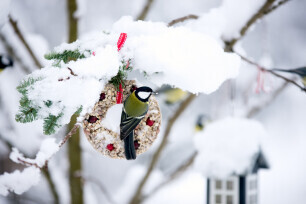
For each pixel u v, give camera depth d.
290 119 9.12
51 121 2.31
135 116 2.64
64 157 5.84
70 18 4.44
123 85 2.82
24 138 5.22
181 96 5.79
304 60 8.78
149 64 2.47
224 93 5.38
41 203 5.79
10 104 5.39
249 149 3.98
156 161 5.20
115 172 7.87
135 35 2.71
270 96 5.24
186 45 2.51
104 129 2.88
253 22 3.69
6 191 2.70
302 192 8.20
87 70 2.33
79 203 5.05
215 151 4.01
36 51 4.73
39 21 7.43
